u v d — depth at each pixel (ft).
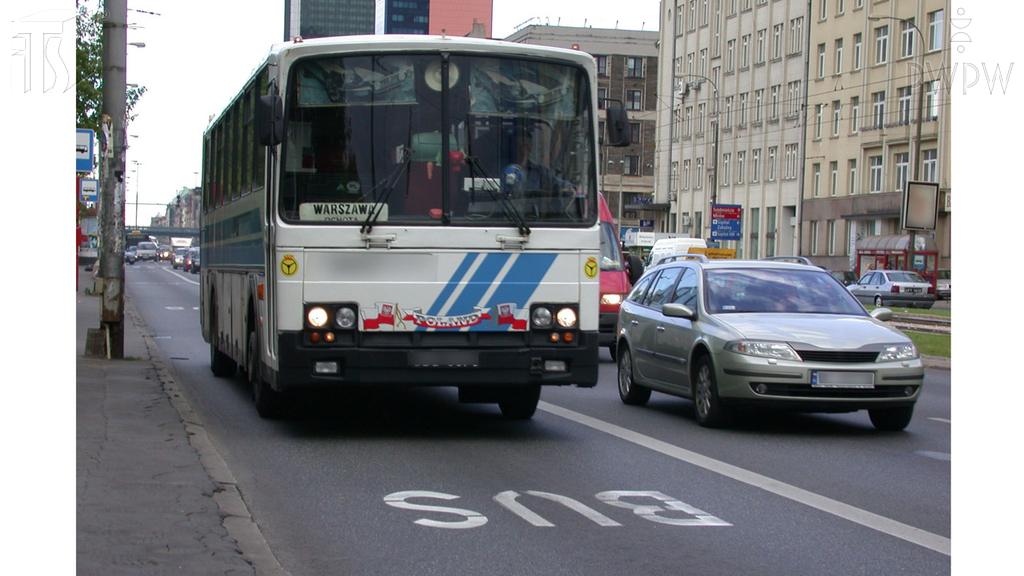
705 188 286.05
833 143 233.76
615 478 30.37
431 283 35.53
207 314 61.41
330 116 35.70
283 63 35.70
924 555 22.26
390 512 25.70
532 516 25.36
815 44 239.91
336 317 35.32
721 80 279.69
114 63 59.41
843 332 39.68
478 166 35.91
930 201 129.29
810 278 44.83
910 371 39.06
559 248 36.14
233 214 48.93
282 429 39.50
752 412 46.62
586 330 36.29
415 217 35.63
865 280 184.14
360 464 32.24
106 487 25.76
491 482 29.55
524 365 35.81
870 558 21.98
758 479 30.55
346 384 35.50
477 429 40.14
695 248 175.83
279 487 28.63
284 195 35.53
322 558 21.49
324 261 35.40
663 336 45.29
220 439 36.91
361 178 35.63
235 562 19.65
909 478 31.01
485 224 35.78
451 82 36.04
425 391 53.78
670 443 37.19
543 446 36.14
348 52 35.78
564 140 36.58
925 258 199.52
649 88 391.65
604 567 21.02
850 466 32.99
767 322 40.57
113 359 61.52
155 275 271.28
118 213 61.36
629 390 48.96
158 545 20.67
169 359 70.49
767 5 258.78
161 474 27.58
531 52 36.42
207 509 23.89
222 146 54.19
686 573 20.70
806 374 38.37
